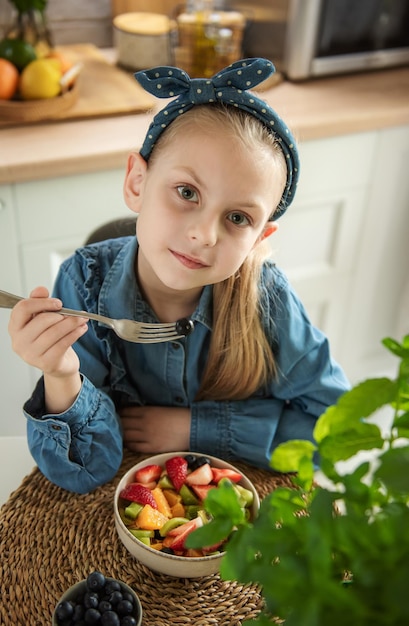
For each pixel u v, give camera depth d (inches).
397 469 16.8
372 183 75.5
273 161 32.5
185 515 32.5
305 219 74.9
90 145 61.1
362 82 77.4
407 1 76.3
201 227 31.5
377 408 19.6
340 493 18.3
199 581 30.6
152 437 38.3
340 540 16.7
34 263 64.1
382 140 72.6
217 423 38.8
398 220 80.2
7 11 75.1
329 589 15.9
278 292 41.3
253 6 77.6
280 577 16.7
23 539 32.0
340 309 84.7
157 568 30.0
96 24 82.4
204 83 31.8
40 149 59.9
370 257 81.7
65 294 40.3
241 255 33.3
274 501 19.3
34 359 31.2
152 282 37.9
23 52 65.2
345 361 90.6
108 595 26.8
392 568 15.8
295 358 40.6
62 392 33.7
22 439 39.4
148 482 33.4
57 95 66.1
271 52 77.4
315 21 72.2
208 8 75.7
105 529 32.8
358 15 74.5
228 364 39.6
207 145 31.2
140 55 74.9
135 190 35.7
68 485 34.4
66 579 30.4
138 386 41.0
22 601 29.3
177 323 34.3
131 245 38.9
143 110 67.7
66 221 62.9
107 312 38.6
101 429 35.3
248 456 38.2
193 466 34.5
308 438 39.9
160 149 33.5
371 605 15.9
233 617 29.2
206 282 33.8
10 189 58.8
